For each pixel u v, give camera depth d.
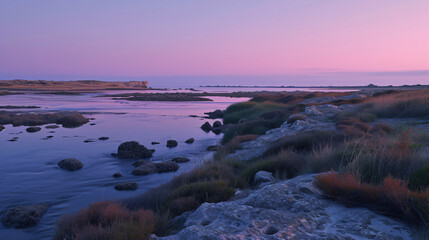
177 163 17.12
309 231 3.18
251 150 14.98
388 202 3.63
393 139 8.11
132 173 15.04
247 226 3.33
